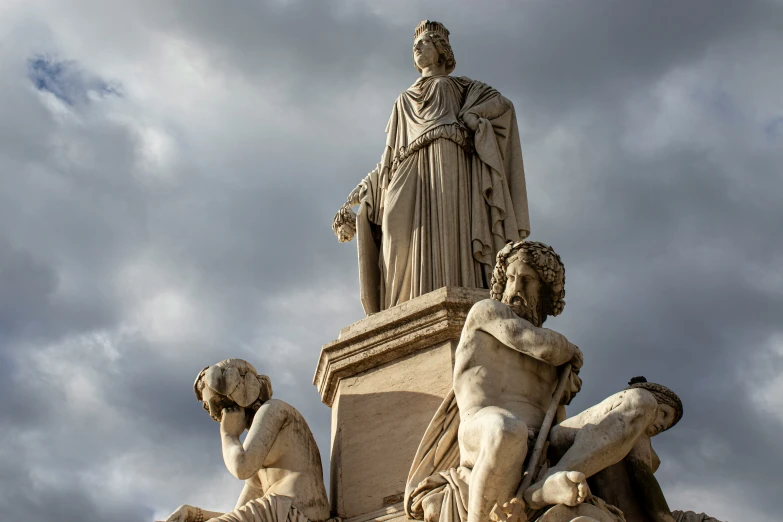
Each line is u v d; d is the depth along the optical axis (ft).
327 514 23.27
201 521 23.45
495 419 20.06
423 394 24.34
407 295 26.68
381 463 23.88
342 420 24.98
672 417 23.04
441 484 21.25
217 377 24.56
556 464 20.56
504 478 19.71
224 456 23.72
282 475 23.59
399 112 29.55
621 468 21.31
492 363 21.84
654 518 20.77
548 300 22.89
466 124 28.76
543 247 22.95
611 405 20.72
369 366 25.59
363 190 28.99
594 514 19.48
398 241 27.25
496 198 27.61
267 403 24.30
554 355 21.52
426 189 27.78
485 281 26.71
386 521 22.31
